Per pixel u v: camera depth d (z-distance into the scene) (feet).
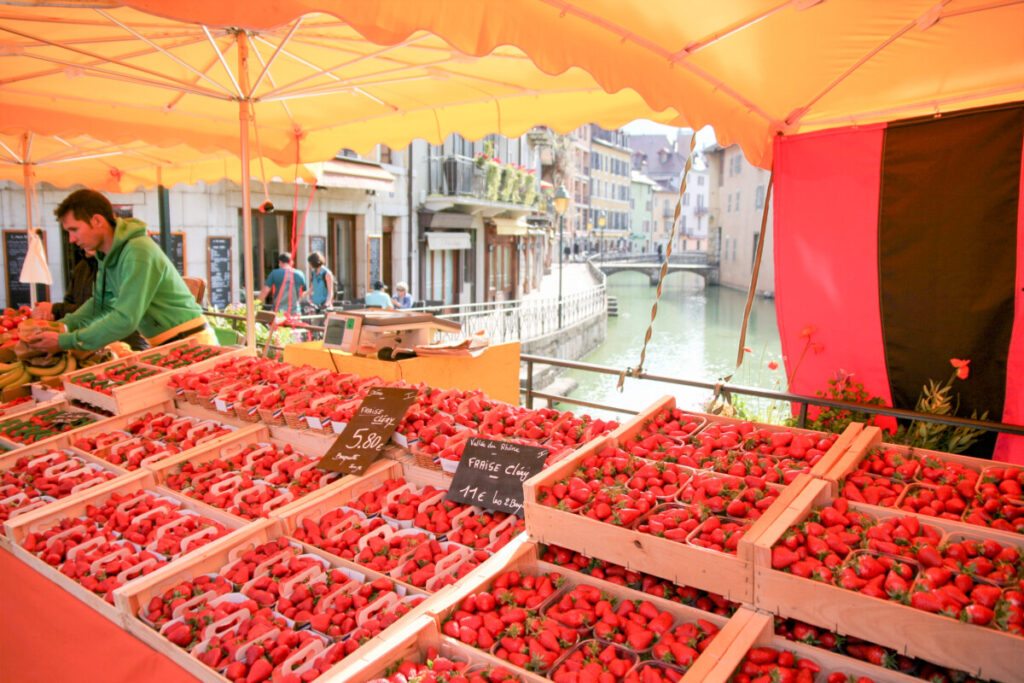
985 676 5.16
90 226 14.17
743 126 13.50
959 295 12.92
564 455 8.98
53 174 26.35
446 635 6.56
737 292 171.12
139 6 6.44
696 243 368.48
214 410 12.98
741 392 13.12
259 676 6.29
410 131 18.98
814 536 6.42
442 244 66.08
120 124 17.72
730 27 9.68
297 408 11.90
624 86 9.55
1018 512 6.91
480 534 8.60
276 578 7.81
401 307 40.34
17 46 12.96
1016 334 12.41
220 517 9.44
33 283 20.65
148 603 7.43
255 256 46.11
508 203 76.64
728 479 7.87
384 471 10.27
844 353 14.40
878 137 13.55
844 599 5.71
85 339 13.60
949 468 8.02
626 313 117.50
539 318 64.13
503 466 9.25
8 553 9.04
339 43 14.40
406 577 7.85
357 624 7.05
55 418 13.30
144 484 10.52
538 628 6.50
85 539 9.04
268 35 14.33
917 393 13.61
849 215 14.03
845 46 10.97
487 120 17.62
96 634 7.49
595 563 7.61
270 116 19.22
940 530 6.81
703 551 6.48
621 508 7.41
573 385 57.47
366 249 55.77
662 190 353.72
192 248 41.09
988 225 12.53
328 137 20.49
